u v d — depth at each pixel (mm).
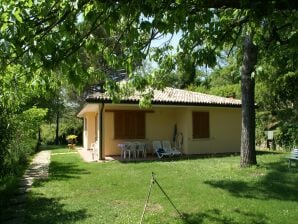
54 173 14008
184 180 11602
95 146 20859
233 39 5910
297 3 3945
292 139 21531
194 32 5801
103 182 11617
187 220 7383
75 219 7516
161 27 4332
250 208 8195
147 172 13438
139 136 20359
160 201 8914
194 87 32188
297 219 7418
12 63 3934
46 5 3664
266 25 5438
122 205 8656
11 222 7449
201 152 20469
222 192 9812
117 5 3928
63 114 42000
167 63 7066
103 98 17297
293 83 22969
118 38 4680
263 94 25297
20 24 3523
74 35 3873
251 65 13797
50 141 37375
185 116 20297
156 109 20828
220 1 4207
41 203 9000
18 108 12656
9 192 10242
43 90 4684
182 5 4090
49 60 3783
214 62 6121
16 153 14477
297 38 4848
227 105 20312
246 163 14133
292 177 11883
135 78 7480
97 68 5641
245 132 14203
